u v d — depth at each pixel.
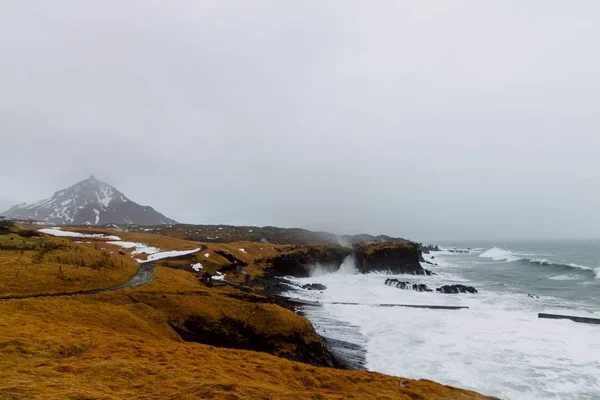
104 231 123.38
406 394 22.88
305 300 68.38
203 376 19.61
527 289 81.81
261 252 131.50
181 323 38.97
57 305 34.22
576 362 34.91
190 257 90.81
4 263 49.62
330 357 39.12
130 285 49.25
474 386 30.36
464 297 71.25
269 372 24.14
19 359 18.34
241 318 41.62
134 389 16.36
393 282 90.62
